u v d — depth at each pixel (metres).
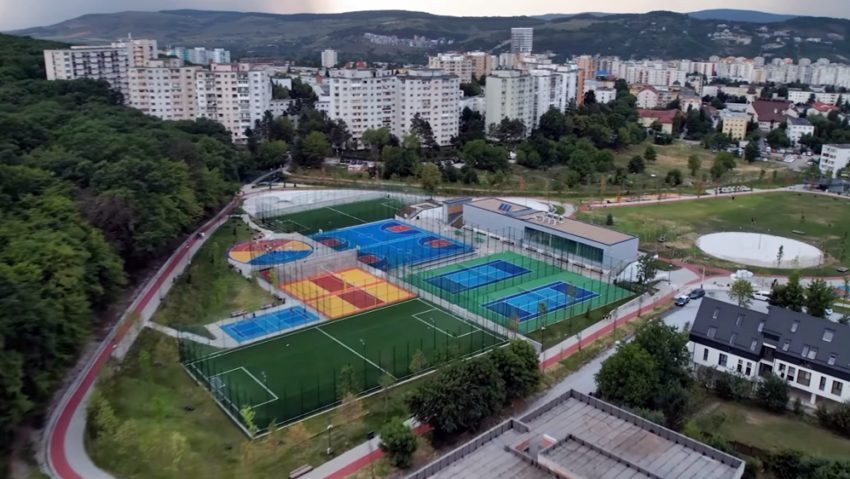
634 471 67.81
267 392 107.25
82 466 85.75
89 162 162.50
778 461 84.25
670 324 137.38
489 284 158.62
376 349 123.19
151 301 139.25
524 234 187.25
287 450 91.81
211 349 122.00
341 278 159.50
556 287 158.00
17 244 108.31
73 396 102.00
